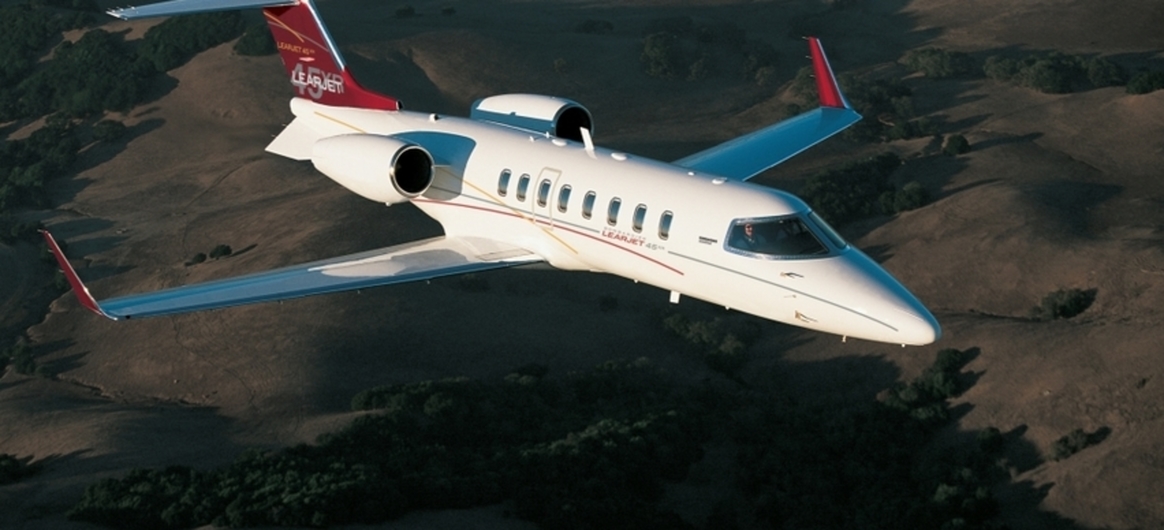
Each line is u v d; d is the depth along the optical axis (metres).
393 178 40.72
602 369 76.75
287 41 48.50
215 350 82.62
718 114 133.62
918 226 96.75
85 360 85.94
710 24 152.25
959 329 79.62
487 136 42.00
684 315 87.12
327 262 40.31
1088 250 88.12
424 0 169.75
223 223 105.88
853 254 34.59
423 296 86.69
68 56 139.25
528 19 159.38
